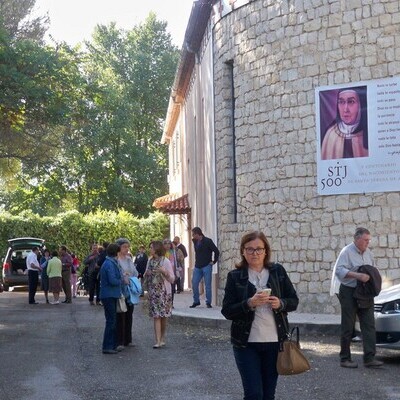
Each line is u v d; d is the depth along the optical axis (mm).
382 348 13625
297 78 19219
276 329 7516
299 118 19188
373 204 18297
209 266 21391
